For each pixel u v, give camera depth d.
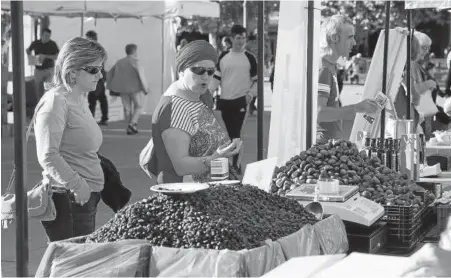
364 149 4.88
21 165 3.15
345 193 3.70
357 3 30.30
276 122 5.03
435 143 6.68
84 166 4.33
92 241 2.96
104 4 13.48
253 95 10.22
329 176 4.05
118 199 4.72
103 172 4.60
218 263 2.69
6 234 6.73
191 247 2.81
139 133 16.11
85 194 4.20
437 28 40.09
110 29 19.22
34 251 6.41
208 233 2.82
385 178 4.17
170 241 2.87
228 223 2.86
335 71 5.97
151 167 4.64
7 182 9.56
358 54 31.95
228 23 29.27
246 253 2.70
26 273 3.20
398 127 5.57
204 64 4.43
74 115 4.28
